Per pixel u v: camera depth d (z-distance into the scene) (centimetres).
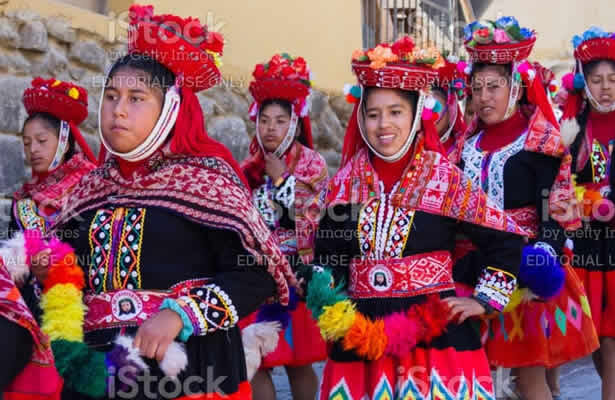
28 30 614
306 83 568
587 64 554
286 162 555
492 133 490
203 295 265
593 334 480
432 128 377
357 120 384
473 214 365
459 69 509
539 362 455
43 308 275
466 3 1666
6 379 228
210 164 285
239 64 849
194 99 293
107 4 708
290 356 487
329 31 1043
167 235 276
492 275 367
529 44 476
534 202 468
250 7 870
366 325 340
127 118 277
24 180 614
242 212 277
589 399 586
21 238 288
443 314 346
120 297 274
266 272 282
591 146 552
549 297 429
